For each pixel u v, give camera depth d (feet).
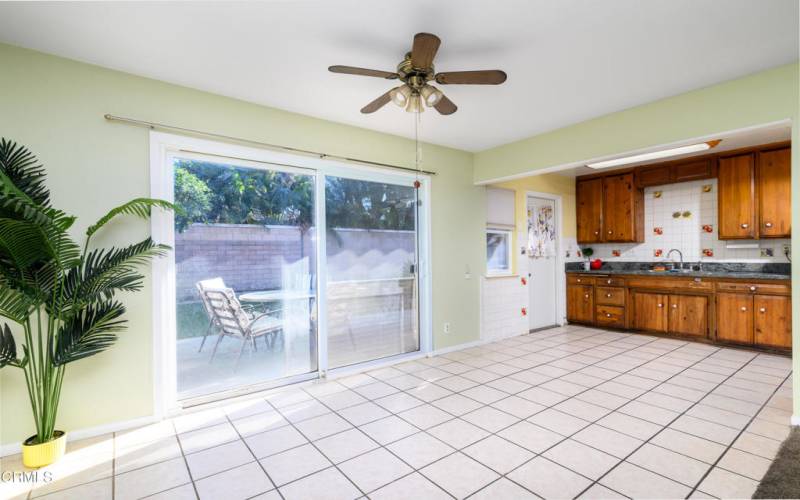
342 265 12.14
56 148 7.84
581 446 7.50
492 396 10.13
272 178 10.90
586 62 8.32
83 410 8.07
